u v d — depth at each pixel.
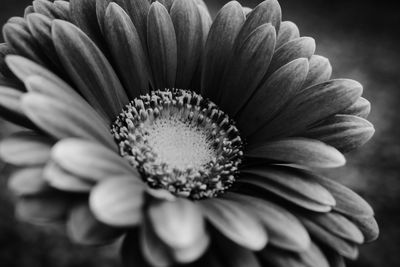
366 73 0.52
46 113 0.13
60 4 0.16
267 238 0.13
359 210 0.15
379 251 0.31
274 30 0.16
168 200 0.13
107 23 0.16
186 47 0.17
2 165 0.28
